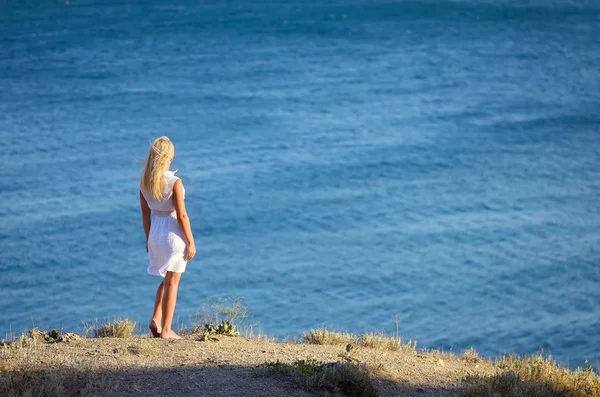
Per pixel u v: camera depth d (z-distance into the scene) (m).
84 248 36.16
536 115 77.31
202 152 60.88
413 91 89.19
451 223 43.81
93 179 50.03
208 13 137.50
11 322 25.77
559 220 44.53
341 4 147.12
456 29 128.12
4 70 92.06
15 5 140.38
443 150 63.41
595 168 58.56
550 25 130.88
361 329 26.47
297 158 59.56
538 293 31.98
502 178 55.25
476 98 85.81
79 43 110.44
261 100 83.00
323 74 97.38
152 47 110.69
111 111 75.25
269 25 128.50
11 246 35.81
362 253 38.06
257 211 45.81
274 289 31.89
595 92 89.12
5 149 57.69
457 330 26.98
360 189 51.53
